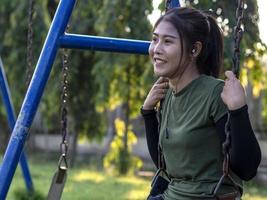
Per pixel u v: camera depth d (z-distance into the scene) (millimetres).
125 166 14312
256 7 10758
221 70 2686
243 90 2379
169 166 2590
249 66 11312
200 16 2605
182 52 2557
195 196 2477
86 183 12266
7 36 14375
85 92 14812
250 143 2336
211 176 2471
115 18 11586
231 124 2352
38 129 22984
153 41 2637
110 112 19281
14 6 14531
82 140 15867
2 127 19391
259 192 12375
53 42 3197
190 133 2473
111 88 13164
